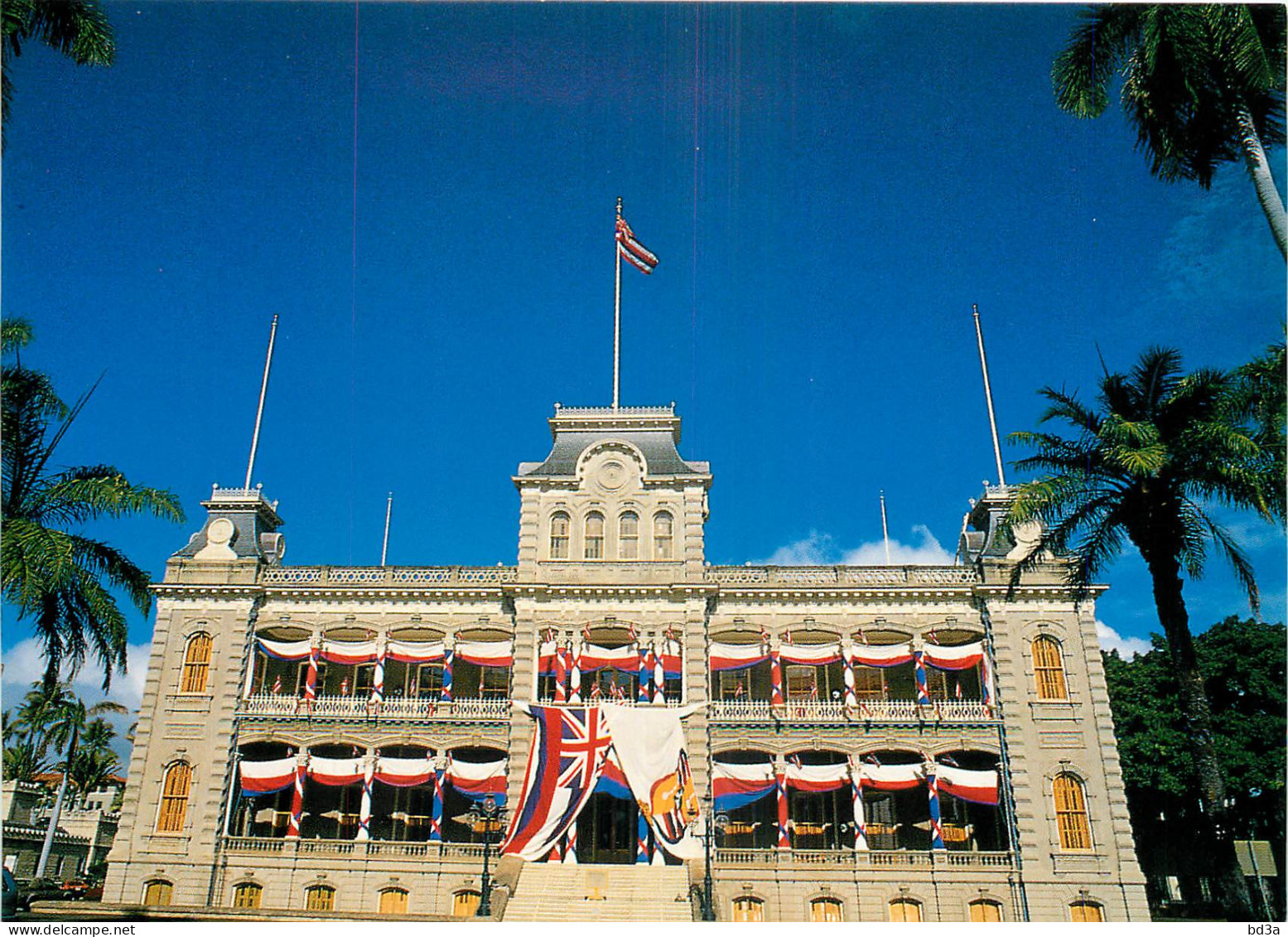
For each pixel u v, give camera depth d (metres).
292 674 55.66
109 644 32.75
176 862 48.38
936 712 49.88
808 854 47.22
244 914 39.03
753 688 54.16
